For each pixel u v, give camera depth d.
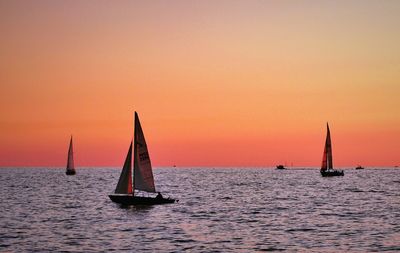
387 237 54.69
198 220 69.12
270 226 63.47
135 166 78.75
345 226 63.09
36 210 81.06
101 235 56.00
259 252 47.25
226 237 55.12
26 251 47.19
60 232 57.75
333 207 88.06
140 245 50.38
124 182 79.25
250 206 89.94
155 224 64.75
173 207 83.19
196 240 53.28
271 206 90.12
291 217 73.19
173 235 56.34
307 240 53.12
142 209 79.81
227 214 76.62
